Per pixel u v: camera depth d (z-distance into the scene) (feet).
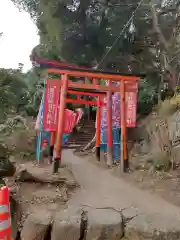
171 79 47.11
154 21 46.65
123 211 16.44
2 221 9.80
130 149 42.42
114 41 57.67
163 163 27.89
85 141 65.31
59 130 27.63
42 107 33.30
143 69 53.67
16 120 45.96
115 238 14.34
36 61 28.84
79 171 30.35
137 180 24.99
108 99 32.40
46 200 18.11
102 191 21.35
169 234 13.75
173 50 44.88
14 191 18.89
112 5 54.34
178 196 19.34
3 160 19.88
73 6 56.75
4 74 42.96
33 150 36.01
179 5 43.19
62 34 60.34
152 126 37.99
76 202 18.17
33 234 14.51
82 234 14.51
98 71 29.96
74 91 36.65
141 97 48.49
